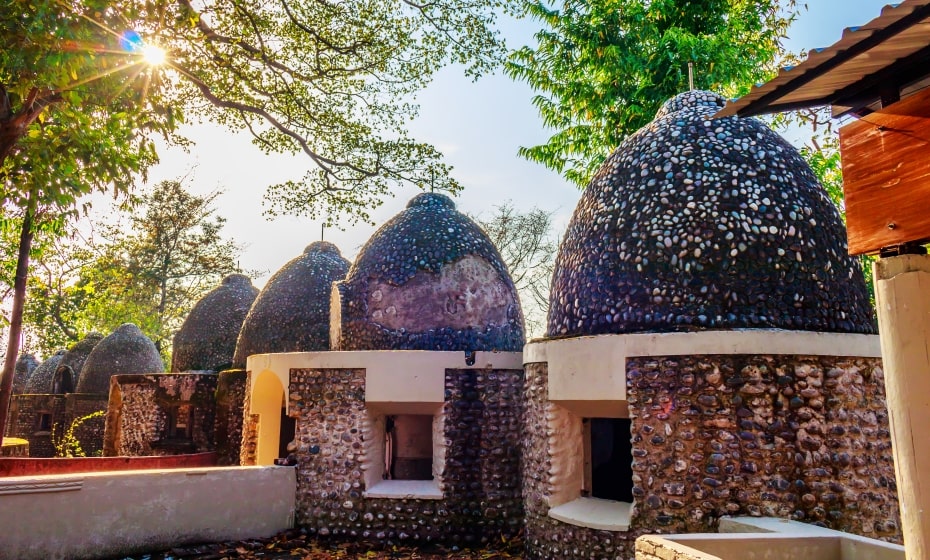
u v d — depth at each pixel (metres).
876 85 3.81
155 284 25.86
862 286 7.40
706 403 6.40
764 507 6.11
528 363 8.18
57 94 7.13
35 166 7.28
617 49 13.05
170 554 8.29
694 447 6.38
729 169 7.27
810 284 6.93
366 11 10.48
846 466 6.33
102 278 22.50
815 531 5.24
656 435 6.55
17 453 14.96
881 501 6.41
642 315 7.05
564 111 14.45
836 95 3.97
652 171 7.54
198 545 8.68
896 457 3.53
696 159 7.40
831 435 6.36
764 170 7.30
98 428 20.44
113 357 21.11
